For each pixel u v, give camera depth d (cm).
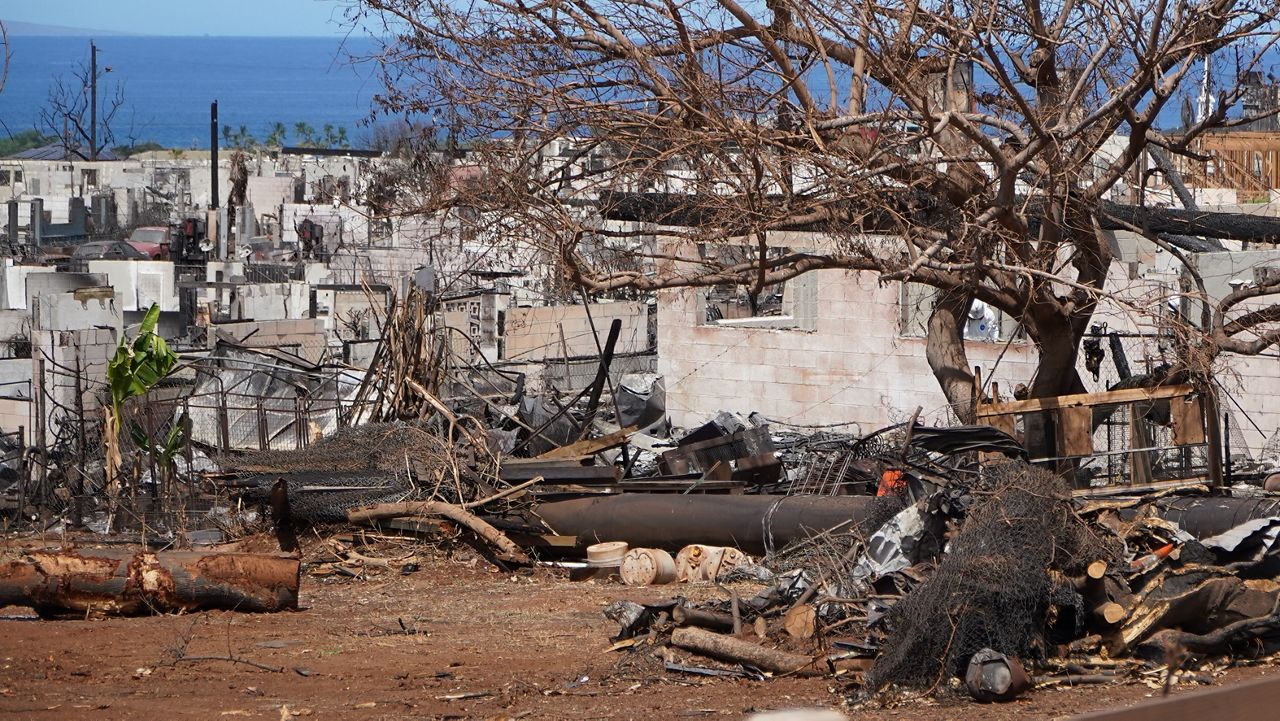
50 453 4559
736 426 4722
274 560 2548
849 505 2930
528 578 3095
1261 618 1875
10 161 15138
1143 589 1861
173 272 8281
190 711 1658
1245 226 3716
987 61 3167
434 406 3819
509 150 3281
